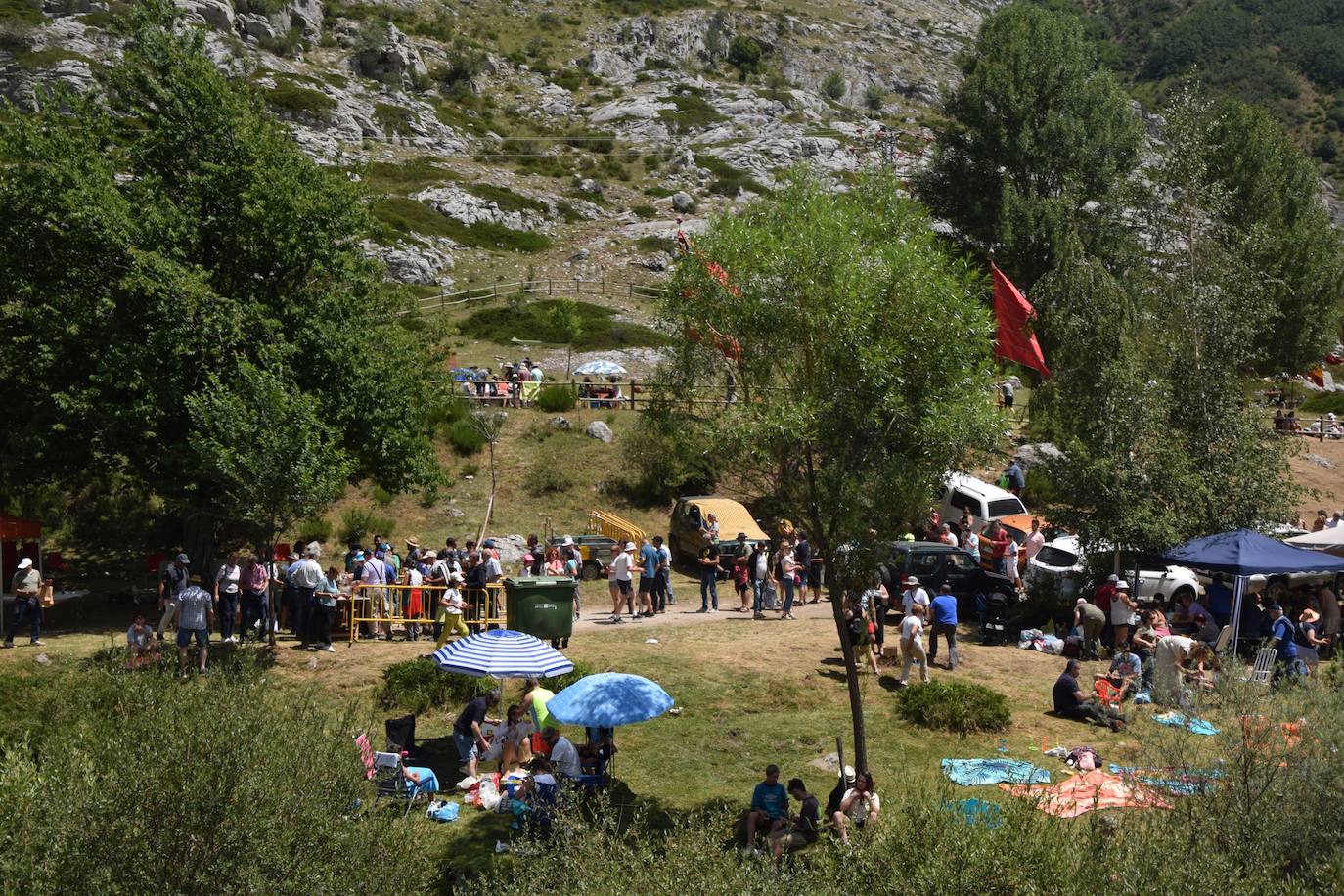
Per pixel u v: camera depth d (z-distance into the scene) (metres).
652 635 21.55
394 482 25.94
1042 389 25.69
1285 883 8.29
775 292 13.23
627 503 33.06
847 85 144.00
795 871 8.70
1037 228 44.25
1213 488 23.66
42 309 22.77
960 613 23.69
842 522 12.81
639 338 52.59
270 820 8.30
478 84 116.06
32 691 15.41
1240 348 25.48
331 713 12.11
